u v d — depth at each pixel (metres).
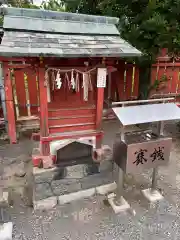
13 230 3.12
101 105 3.78
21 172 4.36
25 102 5.91
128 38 4.70
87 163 3.75
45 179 3.51
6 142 5.66
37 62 3.20
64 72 3.47
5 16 3.39
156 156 3.30
